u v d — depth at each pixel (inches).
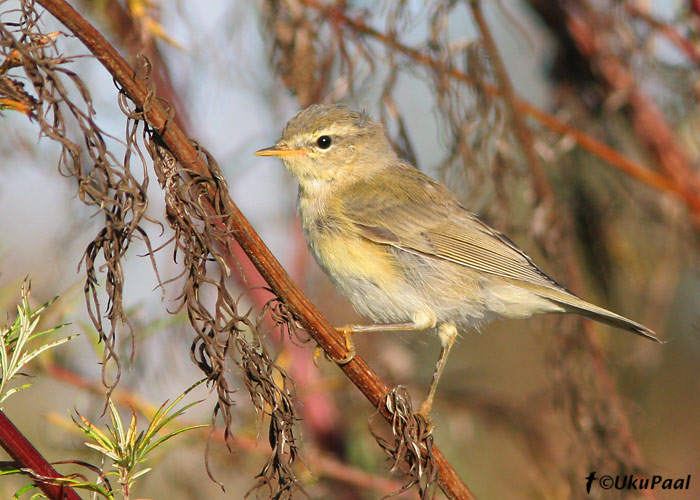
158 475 384.5
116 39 368.8
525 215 465.4
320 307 452.4
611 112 450.0
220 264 209.8
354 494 395.9
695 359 488.7
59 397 373.1
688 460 469.1
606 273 466.0
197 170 211.6
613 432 392.8
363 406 426.0
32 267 373.1
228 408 209.0
